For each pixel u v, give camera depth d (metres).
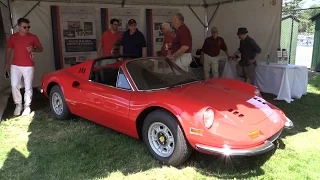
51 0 7.52
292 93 6.12
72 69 4.58
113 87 3.71
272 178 2.84
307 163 3.13
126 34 6.27
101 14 8.19
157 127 3.19
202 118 2.77
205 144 2.75
